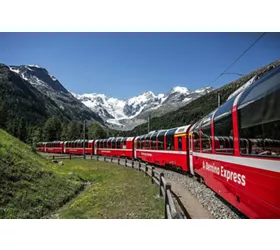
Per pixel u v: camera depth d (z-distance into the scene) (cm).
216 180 920
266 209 501
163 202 1070
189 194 1196
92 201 1323
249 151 582
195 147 1401
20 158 1791
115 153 3981
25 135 11431
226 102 823
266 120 492
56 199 1445
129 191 1403
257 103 533
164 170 2170
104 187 1670
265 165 498
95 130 11644
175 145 1892
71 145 5875
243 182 624
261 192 520
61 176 1942
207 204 977
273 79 471
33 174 1631
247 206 610
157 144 2344
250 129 573
